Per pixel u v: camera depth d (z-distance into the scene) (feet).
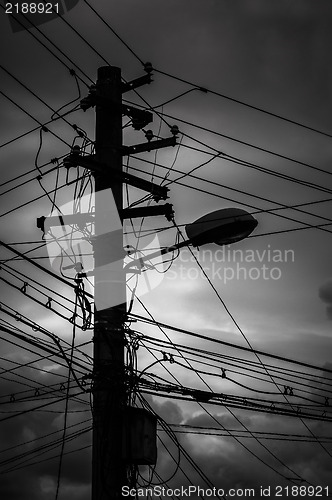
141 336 41.98
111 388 39.32
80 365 39.63
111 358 39.65
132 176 42.50
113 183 41.83
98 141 42.60
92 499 38.22
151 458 39.58
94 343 39.99
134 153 43.19
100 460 38.45
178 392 43.19
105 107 42.86
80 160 40.83
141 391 41.50
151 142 43.29
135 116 43.37
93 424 39.01
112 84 43.37
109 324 40.09
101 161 42.24
